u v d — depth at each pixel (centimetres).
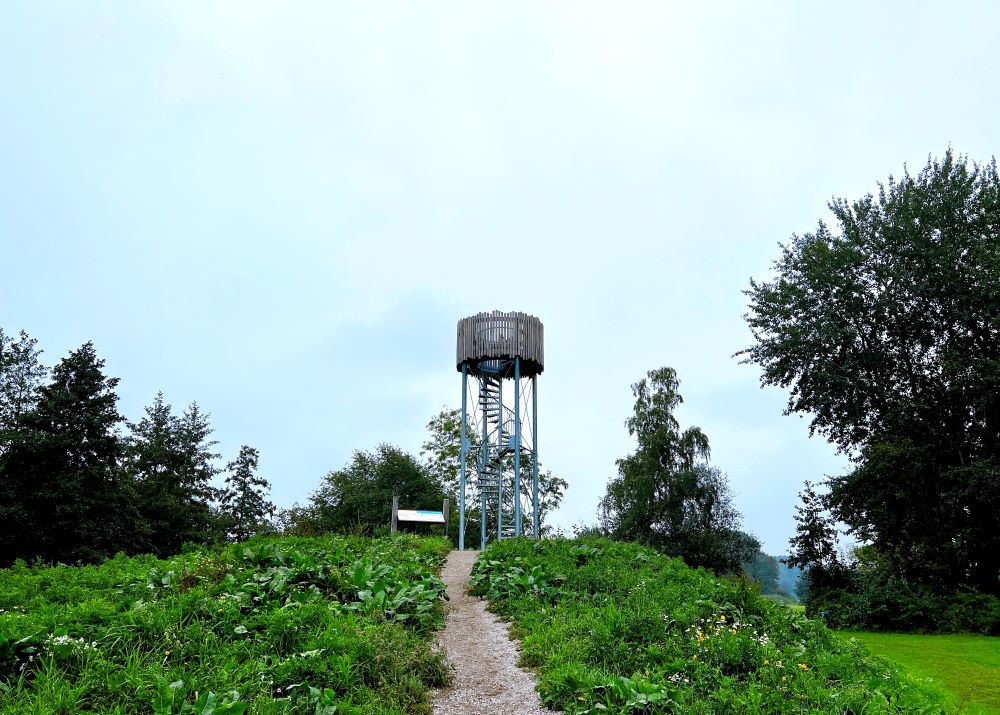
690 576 1662
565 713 831
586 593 1514
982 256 2666
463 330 3206
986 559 2630
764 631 1200
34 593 1274
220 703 705
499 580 1641
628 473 4366
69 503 3466
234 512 6116
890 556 2902
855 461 2992
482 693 919
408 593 1295
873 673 992
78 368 3938
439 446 5481
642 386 4547
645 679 863
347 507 4906
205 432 5438
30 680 746
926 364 2958
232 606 1028
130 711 700
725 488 4534
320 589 1249
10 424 3872
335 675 821
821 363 3023
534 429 3241
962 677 1361
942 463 2784
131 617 925
